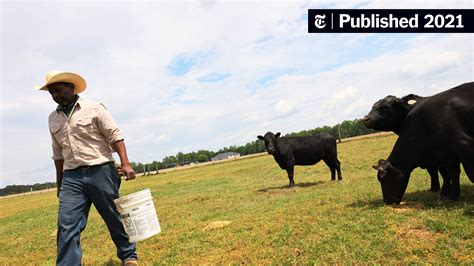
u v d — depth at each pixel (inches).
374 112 342.0
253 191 585.9
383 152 881.5
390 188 323.0
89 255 299.0
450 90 303.6
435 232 234.2
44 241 398.0
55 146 223.0
